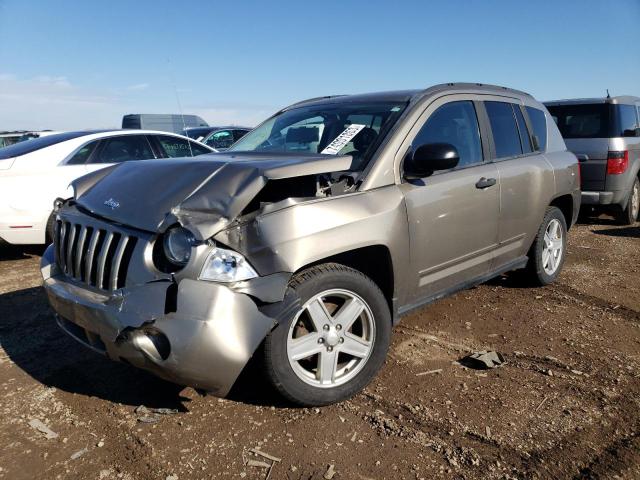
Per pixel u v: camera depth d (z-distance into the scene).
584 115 8.33
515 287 5.25
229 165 2.89
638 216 9.26
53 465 2.59
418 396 3.18
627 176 8.22
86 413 3.03
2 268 6.19
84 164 6.66
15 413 3.04
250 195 2.65
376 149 3.43
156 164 3.29
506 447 2.69
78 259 3.00
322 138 3.82
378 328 3.19
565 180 5.11
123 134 7.23
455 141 3.96
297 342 2.90
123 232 2.77
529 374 3.45
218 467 2.56
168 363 2.51
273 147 4.03
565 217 5.57
